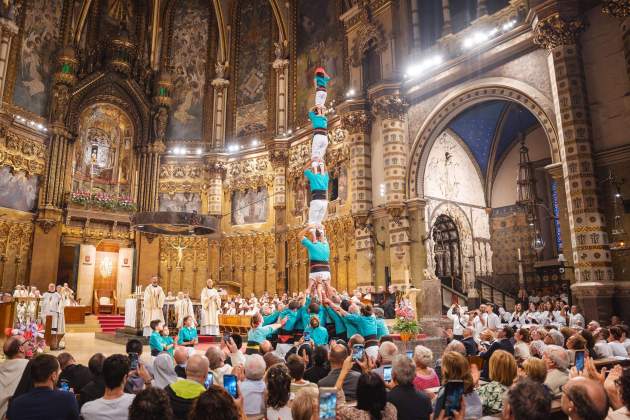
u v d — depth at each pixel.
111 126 31.61
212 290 20.23
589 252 14.21
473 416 4.80
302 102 30.00
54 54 28.95
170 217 19.89
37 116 27.64
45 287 26.44
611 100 14.78
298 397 3.95
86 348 17.25
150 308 18.77
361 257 23.20
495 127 26.66
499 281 26.94
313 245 13.12
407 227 21.70
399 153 22.28
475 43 19.81
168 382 6.46
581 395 3.41
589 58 15.46
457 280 24.69
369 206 23.53
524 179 24.09
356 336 7.28
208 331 19.78
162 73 32.28
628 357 9.28
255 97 32.69
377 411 3.99
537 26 16.19
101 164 30.94
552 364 6.30
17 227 26.11
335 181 26.78
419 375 6.39
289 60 31.11
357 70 25.16
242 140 32.53
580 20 15.43
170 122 33.25
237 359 8.27
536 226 24.53
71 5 29.75
